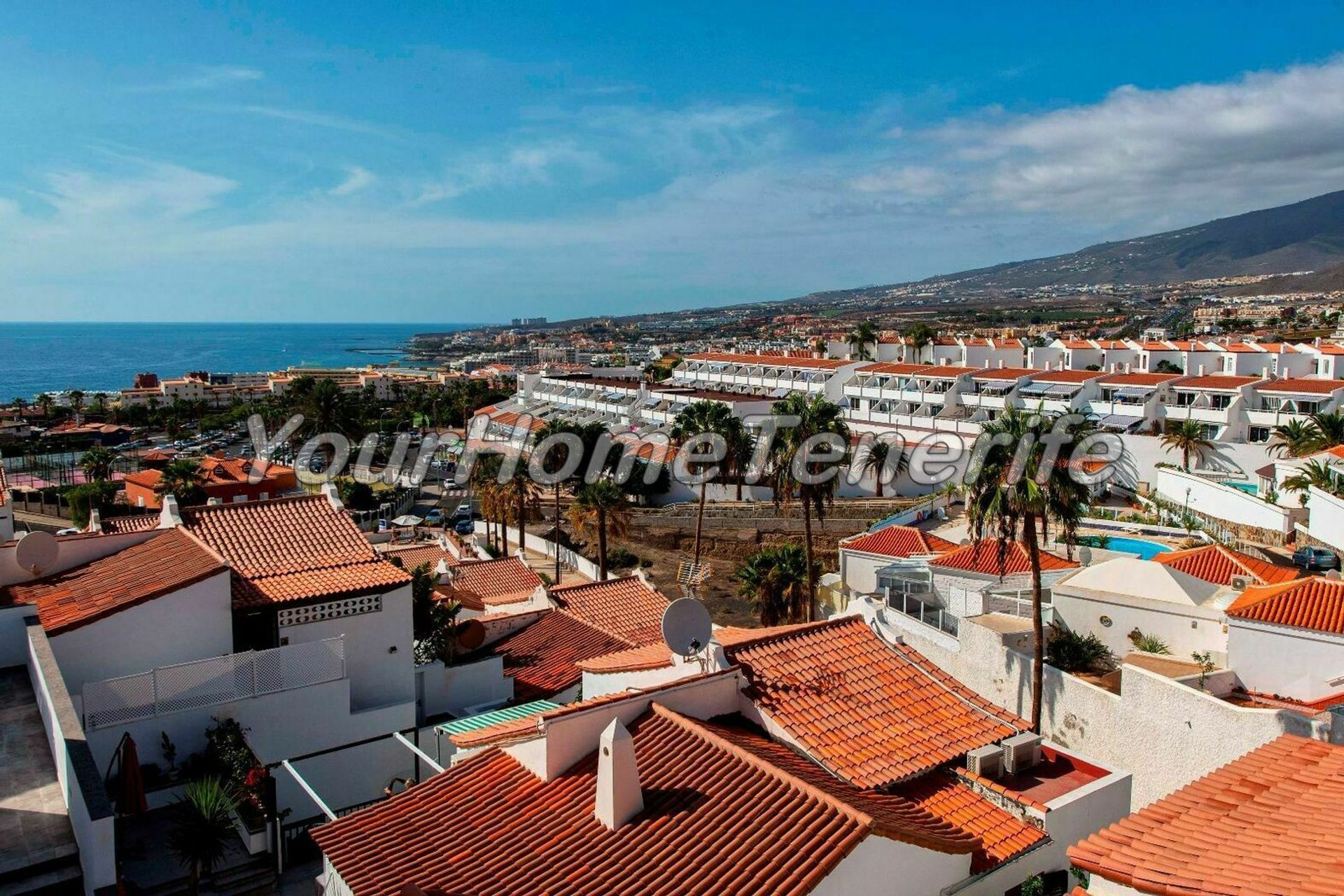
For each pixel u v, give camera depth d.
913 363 104.44
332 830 13.93
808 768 14.87
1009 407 29.95
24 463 126.06
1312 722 20.27
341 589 22.36
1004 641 30.22
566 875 12.22
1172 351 94.75
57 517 86.31
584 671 21.61
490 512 65.44
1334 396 65.44
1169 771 23.78
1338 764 13.49
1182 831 11.48
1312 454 55.00
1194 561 33.25
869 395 94.56
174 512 24.45
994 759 16.33
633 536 71.62
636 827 13.02
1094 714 26.28
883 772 15.26
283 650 20.67
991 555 38.03
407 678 23.83
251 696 20.22
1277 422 67.06
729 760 14.25
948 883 13.65
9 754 15.31
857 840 12.12
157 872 17.17
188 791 17.20
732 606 55.75
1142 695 24.70
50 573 21.92
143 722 18.91
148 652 19.70
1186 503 60.59
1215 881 9.95
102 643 19.14
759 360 116.56
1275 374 83.00
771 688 17.14
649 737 15.09
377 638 23.19
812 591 41.84
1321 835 10.88
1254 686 25.83
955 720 17.30
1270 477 59.66
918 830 13.34
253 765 18.47
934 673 18.78
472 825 13.77
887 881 12.77
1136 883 10.35
